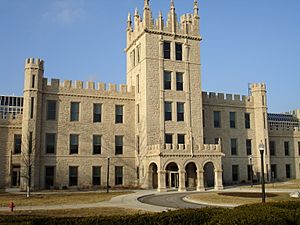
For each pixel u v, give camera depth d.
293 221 13.73
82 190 48.12
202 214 14.82
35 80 49.50
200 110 55.38
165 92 53.44
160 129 52.06
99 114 53.84
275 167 67.12
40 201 31.69
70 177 50.69
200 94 55.81
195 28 57.25
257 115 63.66
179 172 46.72
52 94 51.38
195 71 56.19
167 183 50.28
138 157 53.38
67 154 50.91
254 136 63.28
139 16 57.06
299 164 69.44
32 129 48.09
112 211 24.14
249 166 61.69
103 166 52.59
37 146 48.44
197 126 54.69
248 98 64.06
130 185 53.41
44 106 50.69
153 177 50.19
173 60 54.91
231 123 61.91
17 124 50.84
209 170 56.12
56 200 32.66
